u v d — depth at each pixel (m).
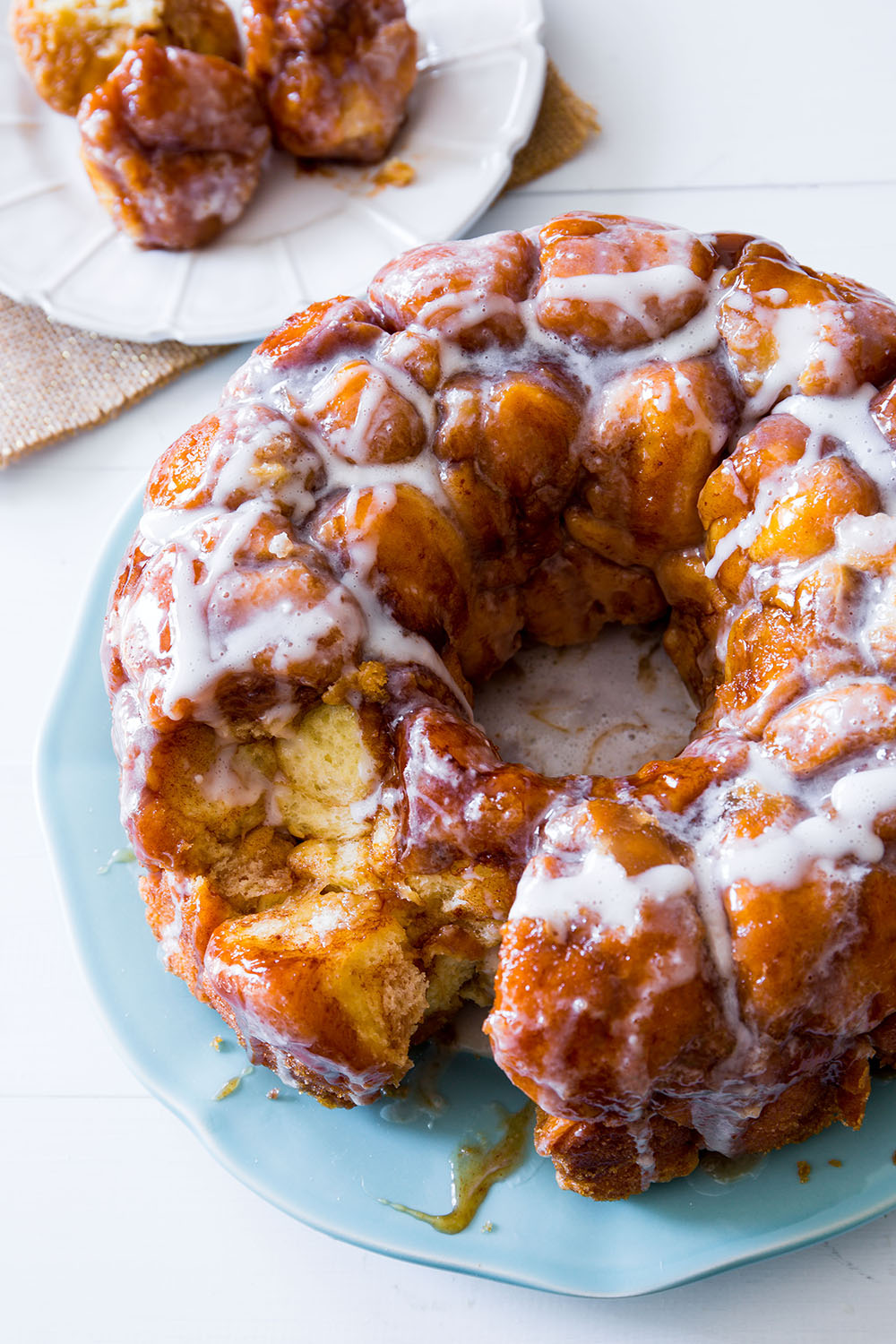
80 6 0.73
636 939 0.55
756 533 0.59
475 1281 0.61
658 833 0.56
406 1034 0.58
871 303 0.60
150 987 0.62
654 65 0.76
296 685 0.58
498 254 0.61
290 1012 0.57
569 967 0.55
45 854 0.67
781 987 0.55
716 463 0.60
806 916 0.55
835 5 0.76
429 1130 0.60
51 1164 0.63
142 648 0.59
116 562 0.66
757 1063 0.55
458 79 0.74
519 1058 0.55
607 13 0.76
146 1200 0.63
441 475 0.60
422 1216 0.59
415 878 0.58
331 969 0.57
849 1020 0.56
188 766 0.59
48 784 0.64
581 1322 0.60
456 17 0.75
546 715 0.65
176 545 0.59
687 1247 0.58
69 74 0.74
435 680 0.60
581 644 0.65
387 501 0.59
